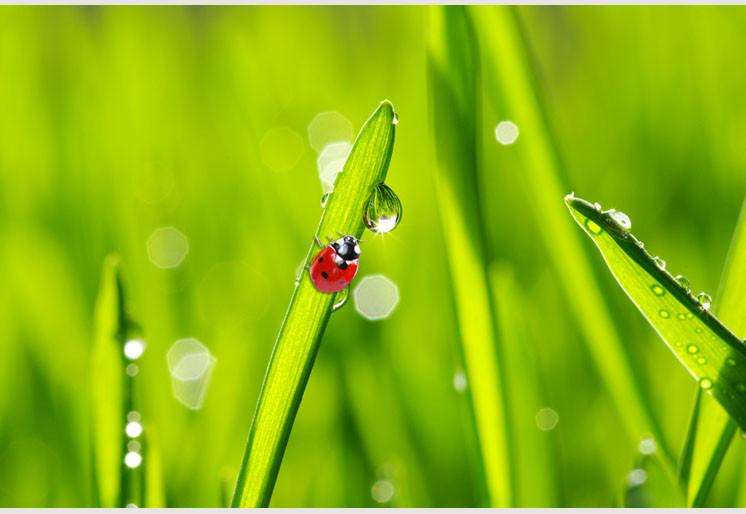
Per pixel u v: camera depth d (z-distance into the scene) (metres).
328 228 0.27
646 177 0.49
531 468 0.31
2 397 0.37
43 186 0.49
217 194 0.48
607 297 0.31
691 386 0.35
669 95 0.52
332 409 0.35
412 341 0.39
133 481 0.29
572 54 0.60
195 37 0.60
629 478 0.31
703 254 0.43
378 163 0.27
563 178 0.32
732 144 0.48
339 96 0.54
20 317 0.38
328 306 0.27
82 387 0.36
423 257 0.43
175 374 0.35
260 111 0.52
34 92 0.54
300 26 0.60
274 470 0.27
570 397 0.36
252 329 0.39
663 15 0.54
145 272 0.42
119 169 0.49
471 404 0.30
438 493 0.35
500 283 0.31
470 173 0.30
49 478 0.35
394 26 0.59
